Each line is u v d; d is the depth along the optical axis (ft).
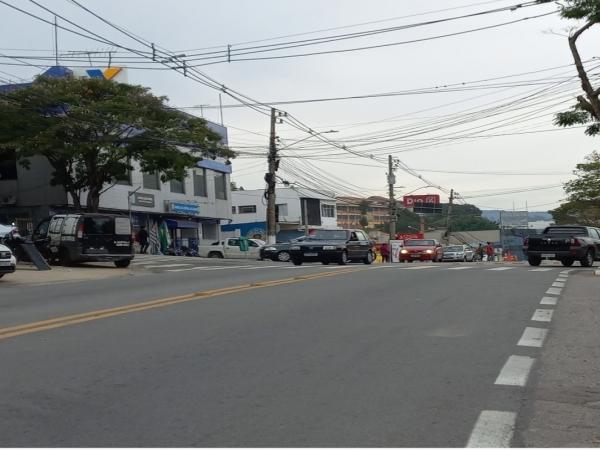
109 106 91.30
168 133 97.04
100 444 15.79
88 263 87.51
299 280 52.95
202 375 22.03
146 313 34.71
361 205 256.73
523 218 309.22
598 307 37.83
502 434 16.70
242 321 32.19
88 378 21.50
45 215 114.93
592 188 152.35
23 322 32.07
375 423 17.40
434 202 274.77
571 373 22.97
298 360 24.25
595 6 49.08
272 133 119.44
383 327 30.96
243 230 203.51
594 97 53.57
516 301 40.16
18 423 17.26
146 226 133.08
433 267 73.87
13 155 113.50
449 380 21.75
